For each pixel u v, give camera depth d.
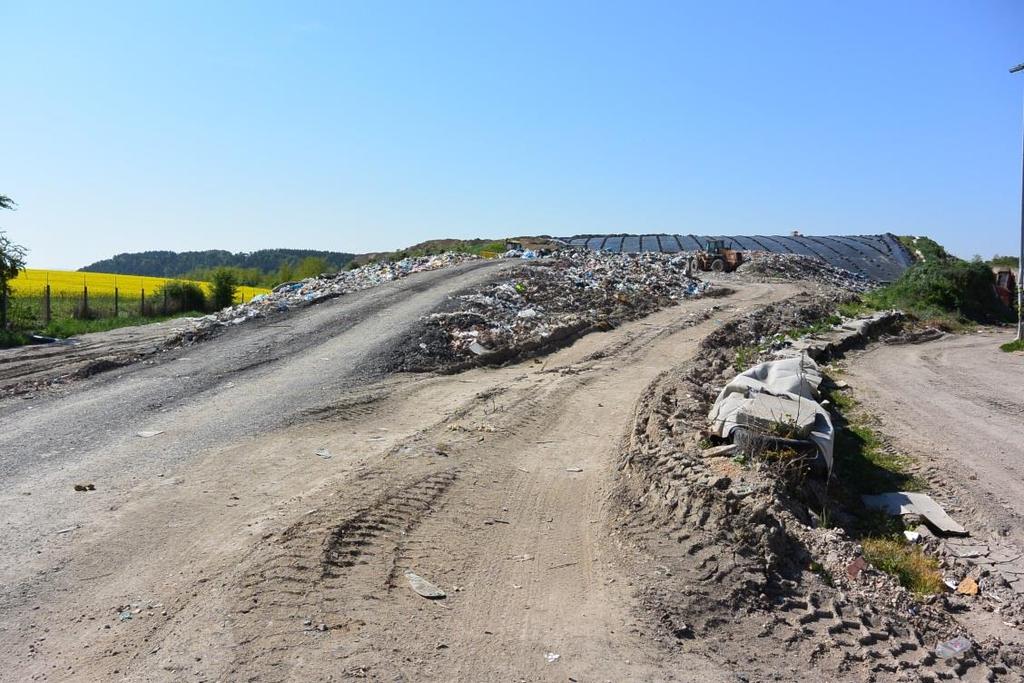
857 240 64.94
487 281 27.33
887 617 7.11
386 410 13.83
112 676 5.39
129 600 6.52
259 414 12.96
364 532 7.86
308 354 17.97
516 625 6.52
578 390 16.03
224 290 41.28
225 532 7.90
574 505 9.45
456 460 10.70
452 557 7.70
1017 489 11.89
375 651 5.80
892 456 13.50
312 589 6.63
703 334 23.44
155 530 7.99
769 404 11.66
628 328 24.11
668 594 7.01
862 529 10.41
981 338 29.95
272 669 5.45
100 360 17.25
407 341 18.84
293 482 9.59
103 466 10.15
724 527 7.93
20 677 5.41
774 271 44.88
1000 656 7.05
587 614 6.78
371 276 31.16
